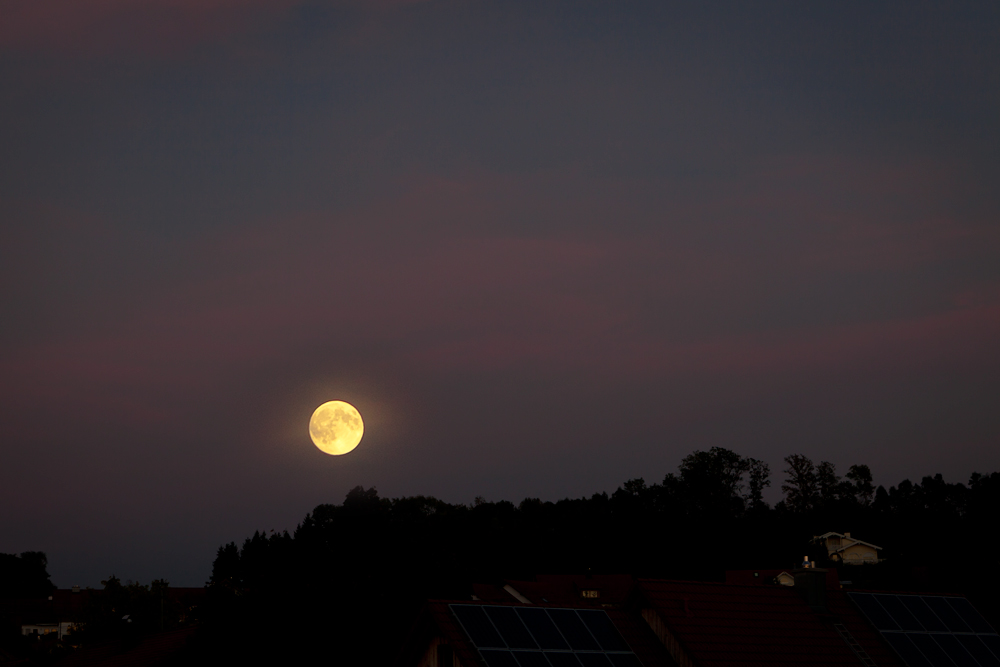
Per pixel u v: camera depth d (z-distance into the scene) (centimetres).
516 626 3338
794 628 3841
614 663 3381
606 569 13438
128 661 5353
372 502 6150
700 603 3762
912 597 4394
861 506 17162
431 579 5703
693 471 16762
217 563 6819
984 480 13588
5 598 12306
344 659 4862
